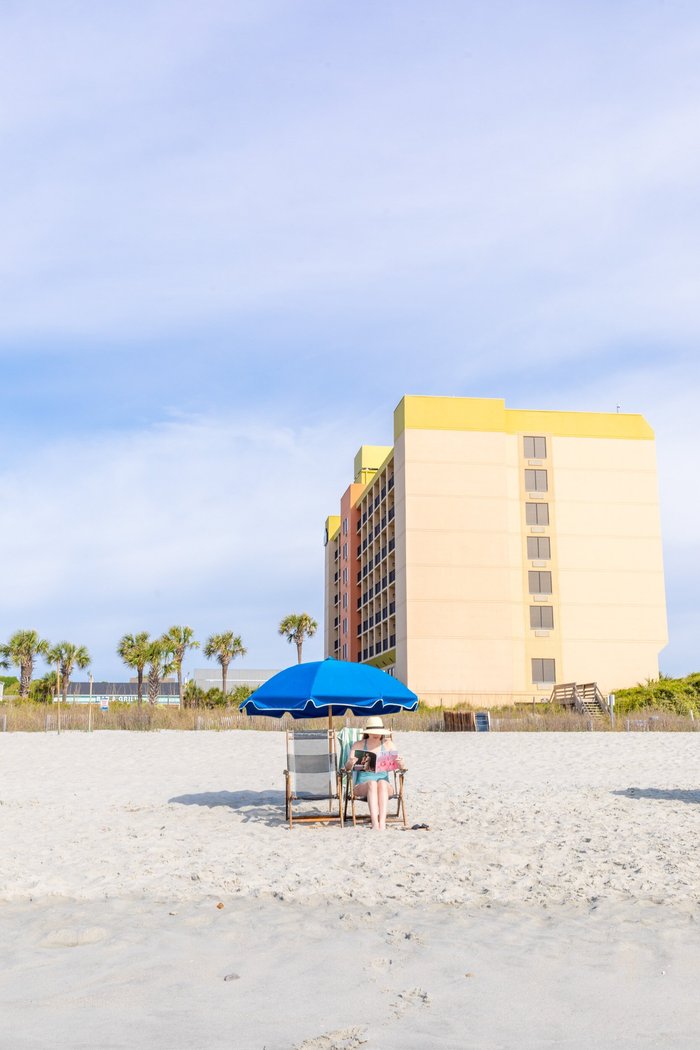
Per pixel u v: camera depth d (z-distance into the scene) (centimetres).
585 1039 364
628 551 4969
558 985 439
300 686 1062
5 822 1070
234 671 8262
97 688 8450
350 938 532
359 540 6556
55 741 2395
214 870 755
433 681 4700
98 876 735
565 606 4866
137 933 548
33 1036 368
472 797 1256
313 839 930
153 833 973
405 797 1280
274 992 430
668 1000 415
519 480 4962
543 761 1841
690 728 2889
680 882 683
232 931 552
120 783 1548
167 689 8400
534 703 4109
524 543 4897
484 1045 356
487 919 579
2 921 586
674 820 1005
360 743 1041
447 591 4791
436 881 699
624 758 1878
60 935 541
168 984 444
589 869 736
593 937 531
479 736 2630
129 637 5831
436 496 4878
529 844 859
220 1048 353
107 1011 402
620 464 5059
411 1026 380
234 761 1936
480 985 439
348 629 6512
